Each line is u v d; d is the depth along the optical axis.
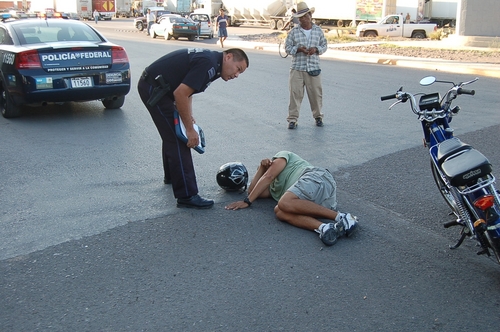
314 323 3.41
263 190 5.24
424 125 4.34
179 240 4.55
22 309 3.57
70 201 5.41
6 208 5.23
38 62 8.30
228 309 3.56
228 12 47.81
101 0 59.53
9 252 4.34
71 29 9.30
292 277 3.97
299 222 4.74
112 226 4.82
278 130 8.41
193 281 3.91
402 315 3.51
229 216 5.02
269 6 43.56
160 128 5.07
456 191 3.92
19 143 7.53
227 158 6.90
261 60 18.61
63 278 3.95
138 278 3.95
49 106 10.16
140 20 40.59
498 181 5.94
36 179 6.06
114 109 9.90
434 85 12.70
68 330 3.35
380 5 37.91
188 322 3.42
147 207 5.25
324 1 40.97
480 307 3.61
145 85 5.02
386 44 24.42
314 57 8.32
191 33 31.17
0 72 8.75
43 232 4.70
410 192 5.70
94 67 8.70
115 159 6.81
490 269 4.12
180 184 5.14
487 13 23.12
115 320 3.45
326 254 4.32
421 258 4.28
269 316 3.48
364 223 4.92
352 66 17.00
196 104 10.39
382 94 11.53
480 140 7.62
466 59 18.22
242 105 10.32
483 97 10.95
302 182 4.83
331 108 10.11
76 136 7.93
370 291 3.79
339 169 6.46
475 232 3.84
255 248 4.41
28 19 9.58
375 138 7.91
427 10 40.50
